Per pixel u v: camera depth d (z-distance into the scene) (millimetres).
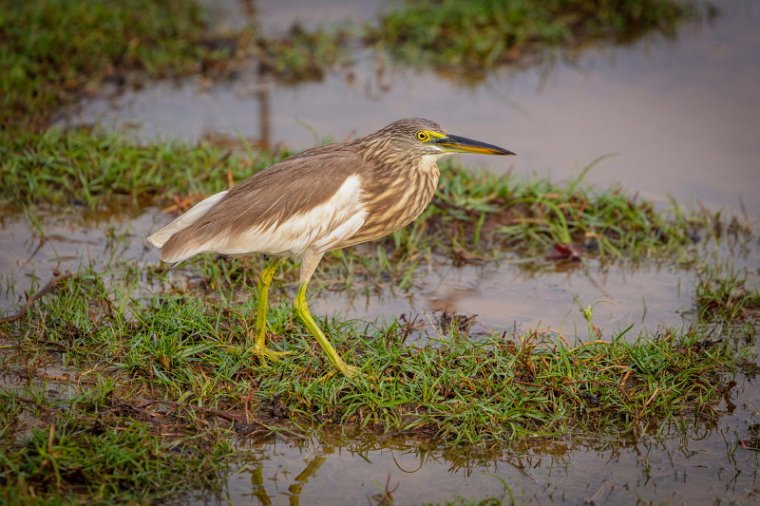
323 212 10109
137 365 9953
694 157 16188
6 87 16469
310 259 10242
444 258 13148
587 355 10359
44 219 13391
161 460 8656
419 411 9633
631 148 16422
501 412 9516
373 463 9016
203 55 19141
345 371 9961
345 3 22797
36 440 8586
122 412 9211
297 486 8633
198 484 8547
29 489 8133
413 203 10695
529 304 11961
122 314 10711
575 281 12648
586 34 21312
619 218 13859
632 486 8797
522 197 14062
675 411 9828
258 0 22703
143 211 13828
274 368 9992
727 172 15688
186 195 14039
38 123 15820
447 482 8797
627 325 11469
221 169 14375
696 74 19641
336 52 20156
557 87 19016
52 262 12234
